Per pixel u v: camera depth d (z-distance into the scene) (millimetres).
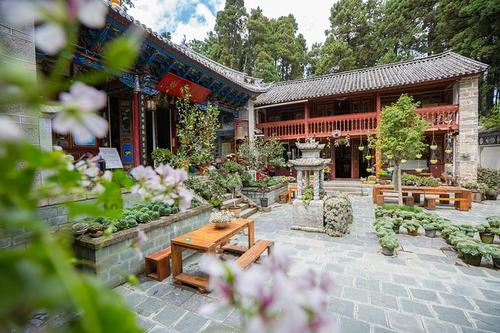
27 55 2846
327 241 5125
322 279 489
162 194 882
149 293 3244
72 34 397
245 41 25172
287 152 14688
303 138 13398
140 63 6383
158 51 6223
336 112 14398
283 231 5902
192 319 2715
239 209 7098
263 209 8305
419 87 11461
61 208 3490
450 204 8867
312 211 5922
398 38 21344
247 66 25344
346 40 24219
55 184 583
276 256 509
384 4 24469
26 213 422
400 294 3129
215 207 7215
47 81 392
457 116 10500
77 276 379
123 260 3502
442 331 2475
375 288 3277
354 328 2535
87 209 696
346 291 3217
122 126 8047
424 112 10930
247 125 11758
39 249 382
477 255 3836
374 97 13320
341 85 13734
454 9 15602
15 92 368
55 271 367
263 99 14359
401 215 5840
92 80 434
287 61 25797
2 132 389
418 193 8648
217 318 2729
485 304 2898
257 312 418
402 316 2709
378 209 6363
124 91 7246
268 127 14211
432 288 3258
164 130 9766
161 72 7082
